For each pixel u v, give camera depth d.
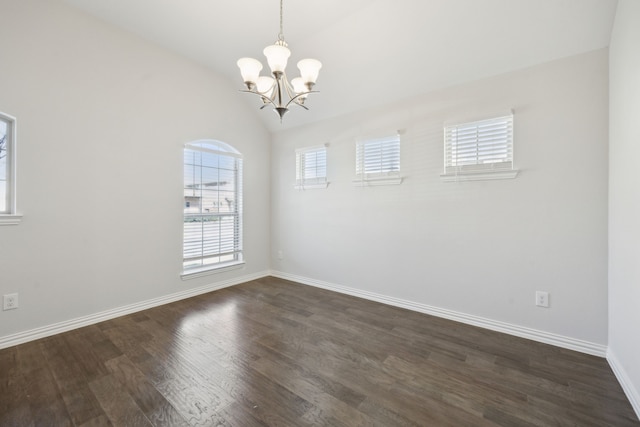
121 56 2.71
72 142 2.45
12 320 2.19
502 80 2.39
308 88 1.86
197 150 3.35
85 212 2.54
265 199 4.24
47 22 2.29
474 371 1.88
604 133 2.01
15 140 2.17
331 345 2.22
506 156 2.40
